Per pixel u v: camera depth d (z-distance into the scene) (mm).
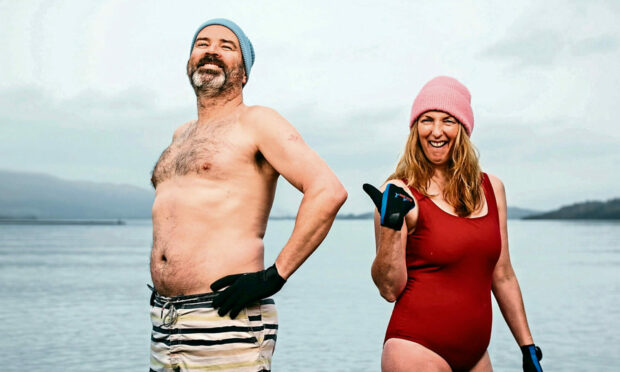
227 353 2676
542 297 14883
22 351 8508
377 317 11594
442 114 2955
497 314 11508
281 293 15945
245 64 3035
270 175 2912
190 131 2996
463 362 2885
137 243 58406
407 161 3023
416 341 2846
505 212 3100
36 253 40281
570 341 9086
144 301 14758
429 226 2895
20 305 14008
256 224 2865
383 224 2713
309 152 2787
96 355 8234
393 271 2797
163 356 2770
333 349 8461
